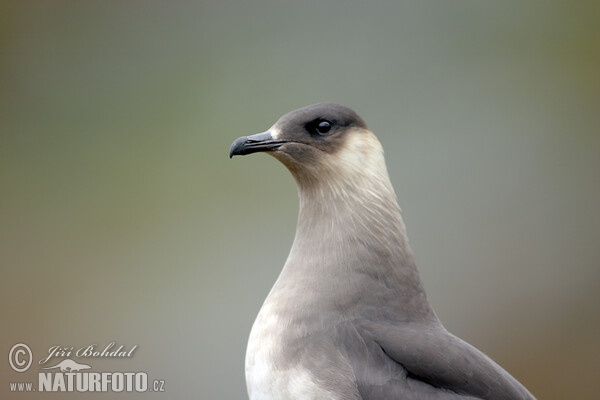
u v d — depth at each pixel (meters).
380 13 17.56
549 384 14.79
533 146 16.47
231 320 14.54
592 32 17.31
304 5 17.62
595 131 16.75
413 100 16.92
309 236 6.88
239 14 17.69
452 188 16.00
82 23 17.78
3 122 17.23
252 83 17.17
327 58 17.25
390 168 16.20
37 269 15.90
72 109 17.34
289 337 6.37
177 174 16.41
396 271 6.65
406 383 6.23
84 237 16.17
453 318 14.80
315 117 6.98
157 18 17.77
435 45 17.38
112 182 16.64
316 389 6.18
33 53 17.67
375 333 6.36
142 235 15.92
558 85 17.08
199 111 17.00
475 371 6.24
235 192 15.88
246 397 13.87
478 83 17.05
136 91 17.38
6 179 16.83
